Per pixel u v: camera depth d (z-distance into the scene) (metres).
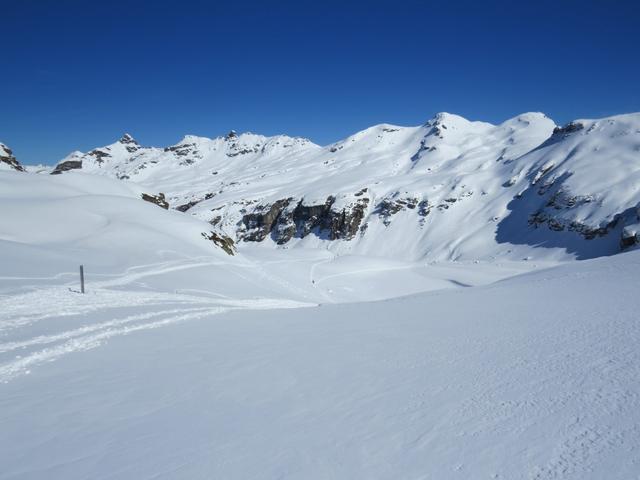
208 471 4.91
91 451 5.70
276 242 198.38
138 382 8.58
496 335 10.48
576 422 5.15
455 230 162.50
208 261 54.03
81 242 46.50
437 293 26.62
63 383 8.63
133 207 64.06
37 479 5.04
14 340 11.96
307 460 4.96
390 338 11.37
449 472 4.38
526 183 167.12
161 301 22.23
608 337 8.95
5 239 37.97
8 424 6.70
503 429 5.21
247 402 7.18
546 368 7.36
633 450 4.34
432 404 6.31
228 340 12.34
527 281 24.72
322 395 7.21
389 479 4.37
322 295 67.94
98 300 19.98
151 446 5.73
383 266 97.31
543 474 4.15
